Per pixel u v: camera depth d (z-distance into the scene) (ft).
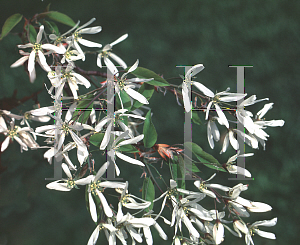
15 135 2.00
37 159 2.31
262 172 4.05
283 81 4.42
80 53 1.94
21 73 3.40
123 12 4.37
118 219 1.87
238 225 1.94
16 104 2.05
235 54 4.40
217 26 4.47
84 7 4.27
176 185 1.90
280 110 4.30
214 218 1.95
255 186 3.96
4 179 2.28
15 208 2.80
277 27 4.59
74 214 3.49
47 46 1.93
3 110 2.00
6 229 2.80
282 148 4.17
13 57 3.44
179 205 1.92
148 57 4.24
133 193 3.54
